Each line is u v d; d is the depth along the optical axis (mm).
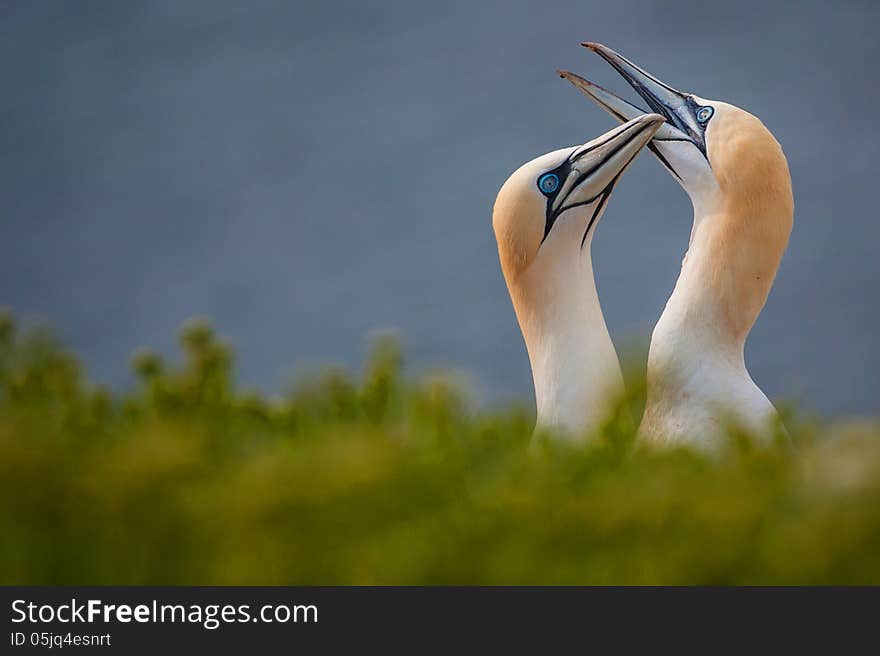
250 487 8500
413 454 9461
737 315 16234
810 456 9312
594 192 16766
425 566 8305
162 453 8828
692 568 8297
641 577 8305
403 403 11820
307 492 8414
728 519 8422
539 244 16625
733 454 10625
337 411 11680
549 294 16609
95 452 9383
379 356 12016
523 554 8359
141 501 8523
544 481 9141
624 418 11430
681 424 15945
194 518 8461
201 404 11289
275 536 8352
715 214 16734
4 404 11656
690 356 16031
